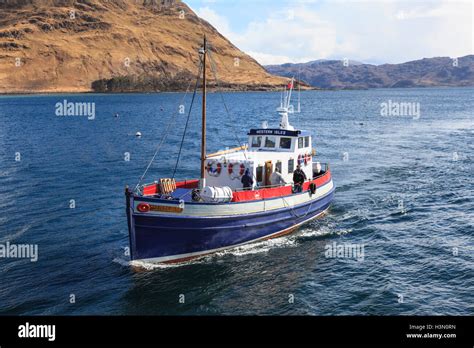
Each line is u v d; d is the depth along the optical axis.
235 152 27.00
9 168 44.09
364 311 17.66
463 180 38.50
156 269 21.16
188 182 25.95
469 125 88.69
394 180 39.03
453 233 25.81
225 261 22.19
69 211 29.72
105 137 69.69
